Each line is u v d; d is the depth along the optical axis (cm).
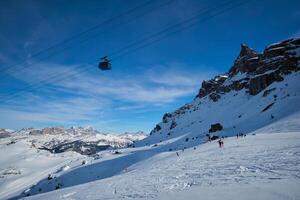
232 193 1320
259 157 2498
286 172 1588
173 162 4162
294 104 10406
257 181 1483
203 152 4769
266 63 18950
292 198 1095
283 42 19338
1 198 14212
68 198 2688
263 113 12262
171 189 1839
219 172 2128
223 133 12281
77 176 12606
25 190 13550
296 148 2677
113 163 13238
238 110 17000
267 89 15925
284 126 6950
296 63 16250
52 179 13188
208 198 1320
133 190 2228
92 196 2452
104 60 2052
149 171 3634
